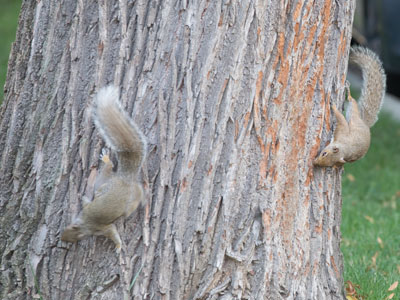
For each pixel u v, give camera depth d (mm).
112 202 7113
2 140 8133
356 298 9750
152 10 7316
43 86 7703
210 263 7555
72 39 7504
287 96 7539
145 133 7375
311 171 7926
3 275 7906
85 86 7504
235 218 7562
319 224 8055
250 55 7328
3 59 24969
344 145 7930
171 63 7305
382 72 9547
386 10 22219
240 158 7445
